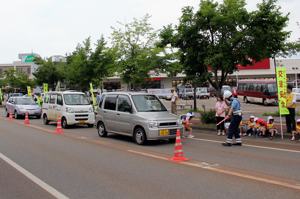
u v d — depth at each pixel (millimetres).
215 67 17375
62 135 16531
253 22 16672
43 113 22250
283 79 14719
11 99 28859
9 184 7688
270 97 37719
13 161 10203
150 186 7379
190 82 19125
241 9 16906
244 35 16578
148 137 12984
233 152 11484
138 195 6746
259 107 34719
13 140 14727
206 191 6953
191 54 17766
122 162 9945
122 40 28812
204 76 17781
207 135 16219
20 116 27125
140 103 14109
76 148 12539
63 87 46094
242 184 7438
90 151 11875
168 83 68812
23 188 7363
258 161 9922
